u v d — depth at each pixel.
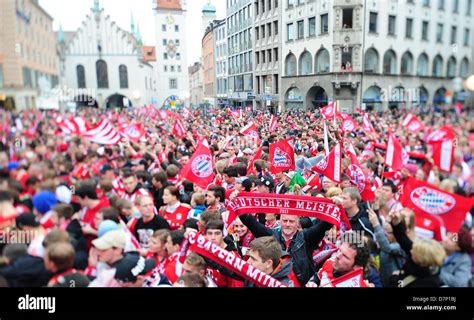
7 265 1.71
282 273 2.34
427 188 2.14
